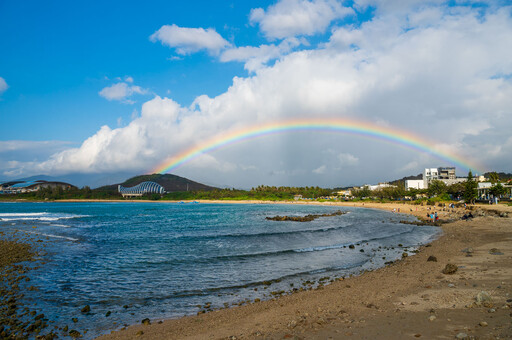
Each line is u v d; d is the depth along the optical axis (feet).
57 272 66.39
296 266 72.02
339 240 116.37
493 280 47.19
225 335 33.40
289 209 445.37
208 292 53.21
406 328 29.81
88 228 170.40
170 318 41.22
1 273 64.08
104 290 54.29
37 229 162.30
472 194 317.42
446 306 36.17
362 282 54.95
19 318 41.09
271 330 33.35
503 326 27.37
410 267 64.80
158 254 87.56
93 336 35.63
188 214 324.39
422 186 648.79
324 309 39.93
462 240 104.53
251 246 102.06
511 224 146.72
